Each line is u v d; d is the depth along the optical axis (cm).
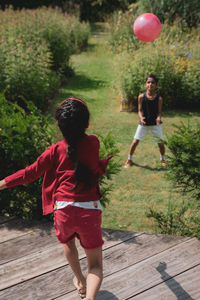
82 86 1124
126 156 655
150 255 294
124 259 289
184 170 334
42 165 213
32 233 322
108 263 285
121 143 709
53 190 222
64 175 211
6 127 349
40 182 351
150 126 596
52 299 249
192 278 269
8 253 295
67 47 1270
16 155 347
